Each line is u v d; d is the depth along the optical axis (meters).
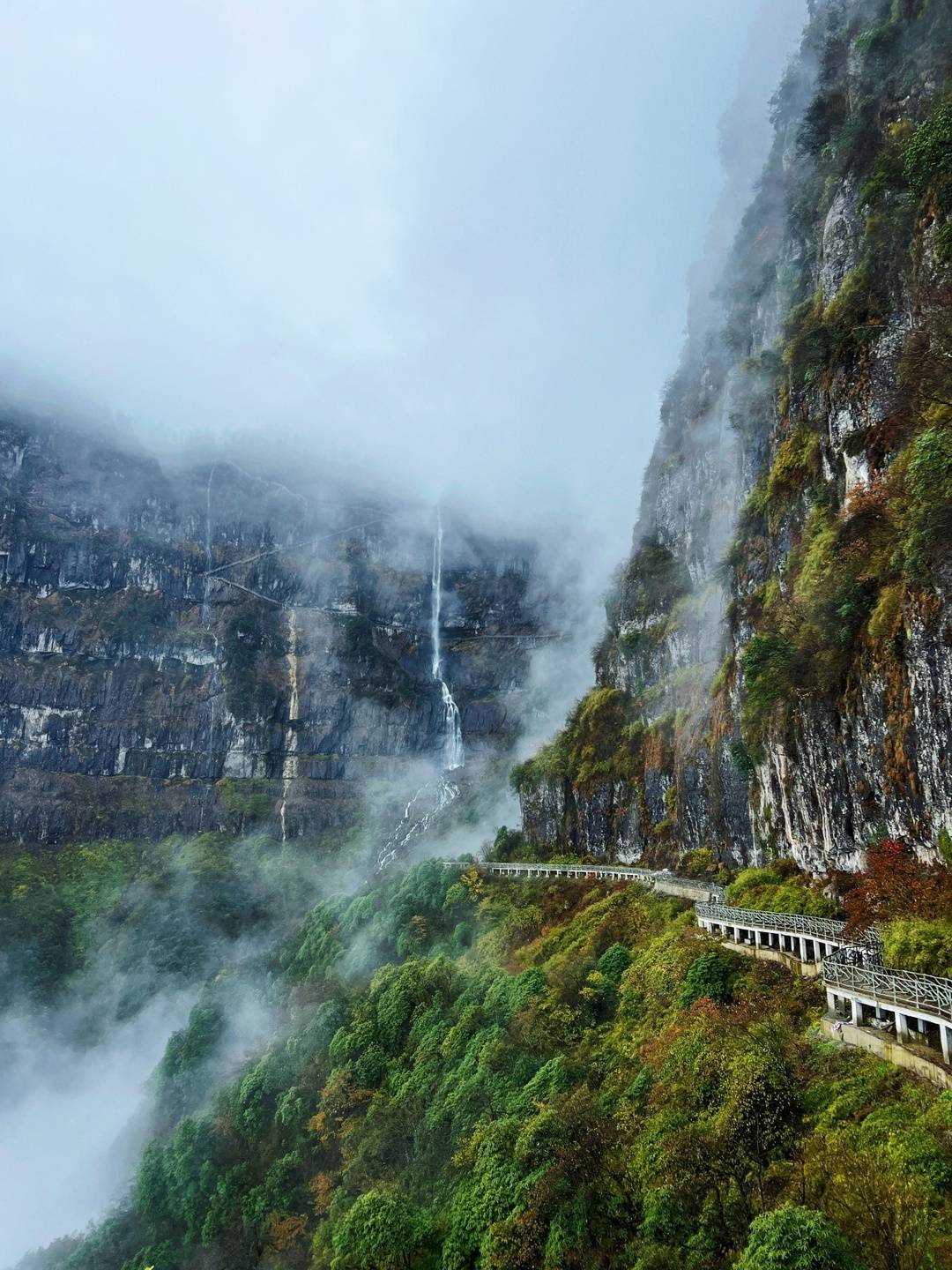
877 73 66.44
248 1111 76.00
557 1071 44.69
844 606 46.97
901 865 40.12
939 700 38.69
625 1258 28.83
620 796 88.06
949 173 48.53
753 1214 25.80
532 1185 35.78
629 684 99.06
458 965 77.00
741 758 60.75
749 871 56.06
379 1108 60.19
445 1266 37.84
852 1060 30.59
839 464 56.12
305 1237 59.62
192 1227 72.50
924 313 47.62
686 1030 39.19
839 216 64.19
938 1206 22.28
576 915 72.00
